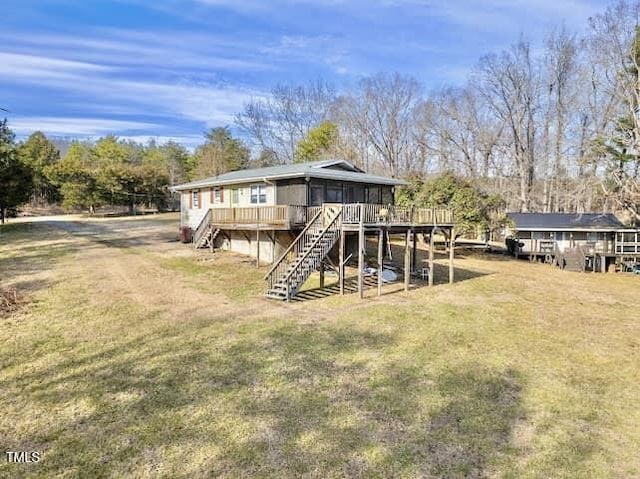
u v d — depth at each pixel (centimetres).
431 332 1002
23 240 2416
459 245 3167
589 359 864
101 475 463
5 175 2705
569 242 2697
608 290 1691
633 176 2316
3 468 470
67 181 4597
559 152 3503
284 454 509
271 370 751
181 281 1470
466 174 3938
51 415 585
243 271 1666
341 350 861
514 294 1505
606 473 489
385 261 2122
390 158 4228
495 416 614
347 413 609
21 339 875
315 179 1792
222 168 5025
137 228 3266
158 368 749
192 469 477
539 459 513
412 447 530
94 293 1262
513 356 865
